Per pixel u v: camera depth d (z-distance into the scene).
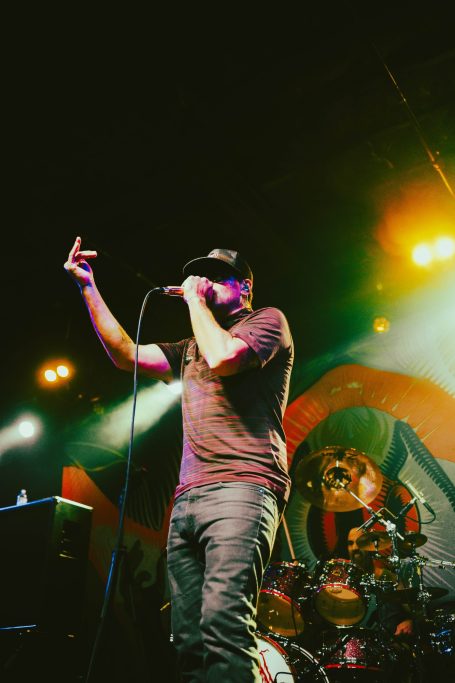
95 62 4.47
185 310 6.96
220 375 1.66
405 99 4.72
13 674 2.43
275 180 5.54
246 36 4.32
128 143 5.05
